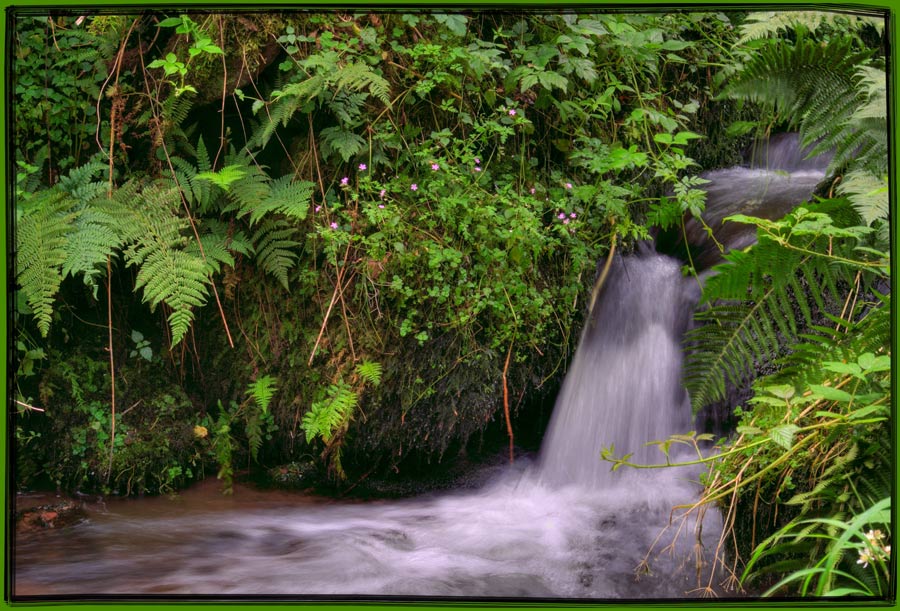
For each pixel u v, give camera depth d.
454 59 4.05
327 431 3.89
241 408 4.36
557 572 3.35
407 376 4.08
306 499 4.25
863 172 2.95
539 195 4.27
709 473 3.36
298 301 4.18
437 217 4.04
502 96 4.27
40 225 3.77
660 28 4.85
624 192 4.15
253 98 3.92
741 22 5.10
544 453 4.35
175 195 3.93
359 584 3.25
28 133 3.96
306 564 3.44
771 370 3.76
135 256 3.82
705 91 5.16
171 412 4.29
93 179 4.06
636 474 4.10
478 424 4.16
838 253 3.11
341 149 3.88
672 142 4.08
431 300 4.03
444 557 3.53
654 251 4.59
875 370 2.71
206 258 3.95
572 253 4.13
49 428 4.14
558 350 4.25
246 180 3.97
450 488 4.33
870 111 2.83
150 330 4.39
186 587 3.20
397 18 4.13
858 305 3.33
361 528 3.85
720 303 3.96
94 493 4.11
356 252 4.04
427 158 4.03
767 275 3.39
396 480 4.34
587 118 4.41
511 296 4.04
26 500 3.99
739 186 4.79
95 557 3.49
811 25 3.18
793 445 3.04
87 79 3.98
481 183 4.08
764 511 3.12
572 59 4.20
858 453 2.87
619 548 3.51
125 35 3.98
